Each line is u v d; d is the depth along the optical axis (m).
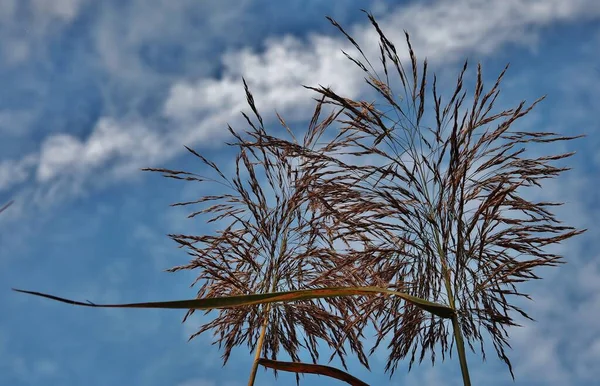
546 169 2.83
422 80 2.86
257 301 1.80
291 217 3.54
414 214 2.80
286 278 3.50
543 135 2.88
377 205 2.84
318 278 3.21
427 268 2.88
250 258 3.41
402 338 3.01
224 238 3.40
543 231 2.80
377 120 2.84
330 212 3.06
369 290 2.16
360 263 3.00
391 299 2.98
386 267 3.03
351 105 3.03
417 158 2.89
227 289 3.50
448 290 2.76
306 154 3.06
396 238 2.98
